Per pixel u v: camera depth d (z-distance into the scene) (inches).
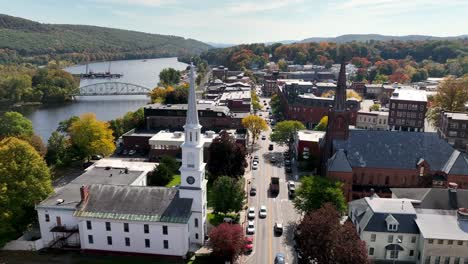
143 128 6008.9
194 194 2748.5
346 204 3435.0
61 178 4375.0
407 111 6555.1
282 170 4655.5
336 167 3585.1
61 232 2805.1
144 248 2711.6
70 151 4741.6
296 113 7180.1
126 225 2682.1
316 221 2361.0
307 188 3120.1
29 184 3016.7
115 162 4367.6
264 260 2701.8
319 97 7288.4
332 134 3875.5
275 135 5472.4
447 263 2516.0
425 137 3772.1
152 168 4116.6
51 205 2822.3
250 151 5487.2
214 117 5930.1
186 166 2716.5
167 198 2773.1
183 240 2655.0
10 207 2896.2
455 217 2652.6
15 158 3034.0
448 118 5629.9
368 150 3754.9
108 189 2866.6
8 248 2824.8
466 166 3508.9
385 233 2605.8
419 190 3083.2
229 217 3297.2
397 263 2623.0
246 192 3941.9
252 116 5777.6
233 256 2524.6
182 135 5182.1
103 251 2763.3
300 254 2546.8
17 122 5251.0
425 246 2501.2
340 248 2196.1
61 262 2655.0
